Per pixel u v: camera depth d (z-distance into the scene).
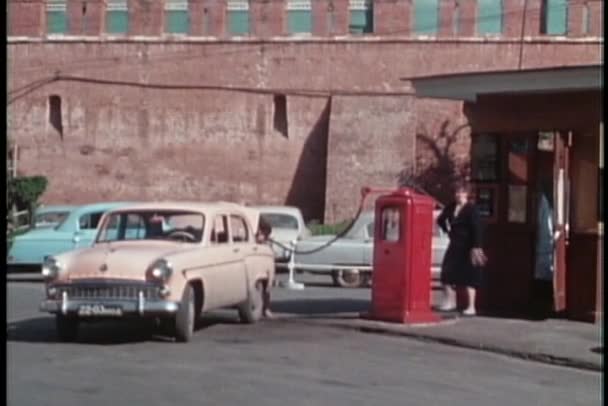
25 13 54.81
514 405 14.63
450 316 22.47
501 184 23.22
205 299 19.97
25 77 54.81
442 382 16.14
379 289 21.73
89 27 54.62
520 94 22.70
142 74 54.50
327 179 53.12
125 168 54.62
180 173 54.47
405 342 19.91
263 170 54.31
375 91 53.28
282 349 18.83
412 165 52.53
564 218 22.75
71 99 54.78
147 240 20.53
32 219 39.22
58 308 19.06
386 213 21.67
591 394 15.60
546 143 22.97
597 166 21.72
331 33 53.69
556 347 18.94
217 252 20.52
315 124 54.00
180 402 14.14
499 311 23.08
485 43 52.66
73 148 54.81
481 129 23.45
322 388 15.30
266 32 54.06
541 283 22.95
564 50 52.19
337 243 34.53
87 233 34.41
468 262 22.50
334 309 24.78
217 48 54.25
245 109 54.22
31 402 14.02
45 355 17.98
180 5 54.50
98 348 18.81
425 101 52.97
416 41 53.03
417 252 21.42
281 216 39.66
